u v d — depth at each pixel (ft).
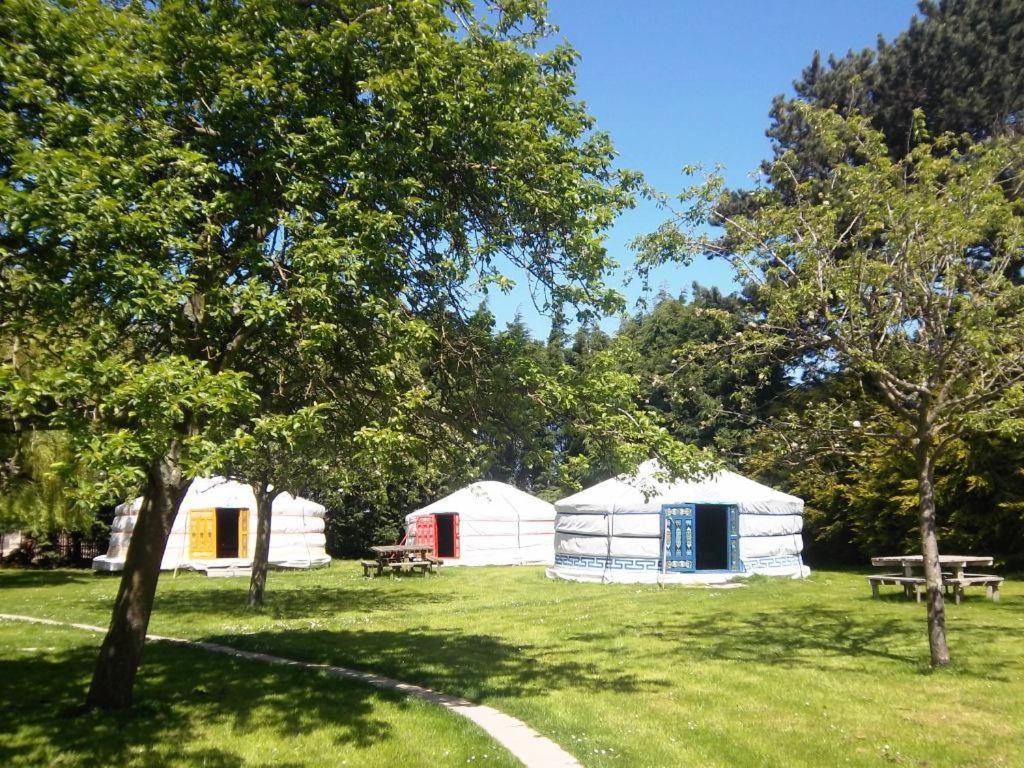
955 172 32.45
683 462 25.79
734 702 25.61
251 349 26.40
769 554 69.46
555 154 26.61
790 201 39.24
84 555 103.86
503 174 25.61
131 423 19.86
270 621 46.52
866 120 34.55
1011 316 30.73
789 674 29.84
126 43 22.81
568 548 72.54
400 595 60.80
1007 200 34.40
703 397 65.00
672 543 65.92
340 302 23.26
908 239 30.66
